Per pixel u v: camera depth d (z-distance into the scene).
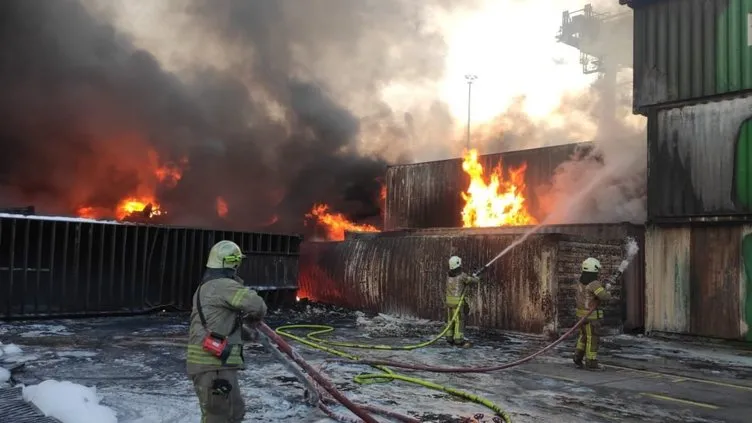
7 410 4.69
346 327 12.40
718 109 11.96
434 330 12.07
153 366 7.42
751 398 6.56
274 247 16.44
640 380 7.42
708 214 11.86
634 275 13.23
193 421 5.02
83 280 13.14
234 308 3.51
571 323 11.45
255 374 6.98
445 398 6.10
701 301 11.80
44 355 7.98
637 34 13.37
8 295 11.90
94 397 5.30
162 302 14.35
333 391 3.87
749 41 11.63
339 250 16.56
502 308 12.09
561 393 6.53
